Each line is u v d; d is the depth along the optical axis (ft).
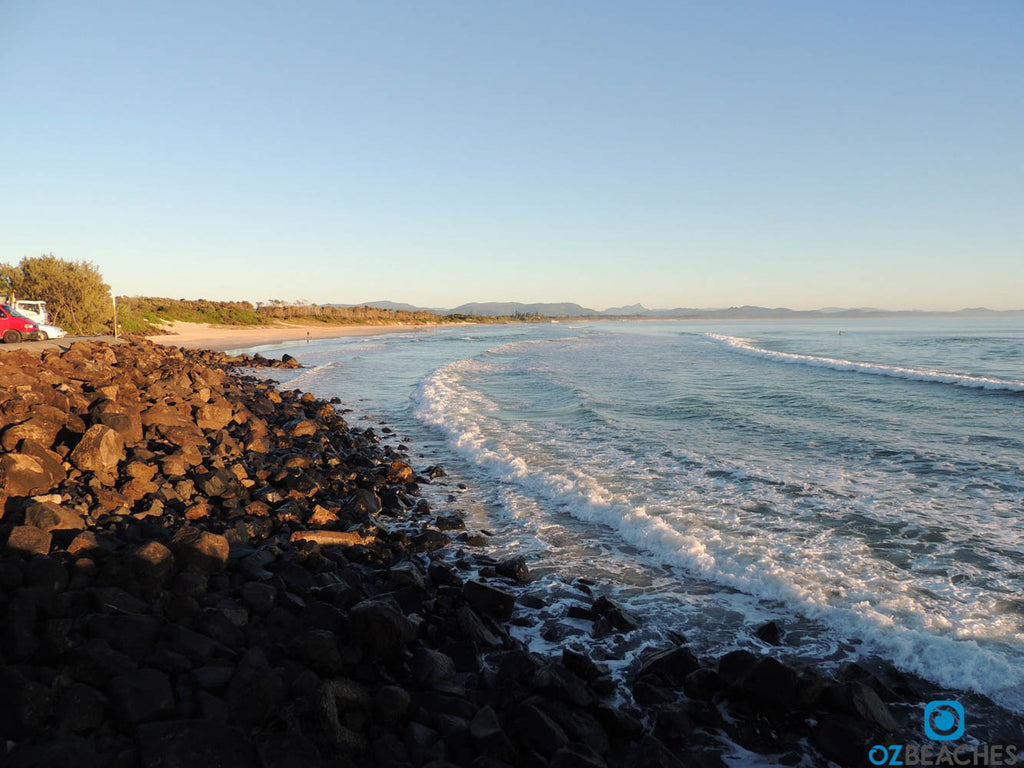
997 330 248.73
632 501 33.58
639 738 14.62
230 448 39.70
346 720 13.80
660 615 21.50
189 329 221.05
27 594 15.28
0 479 23.32
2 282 143.23
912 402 66.39
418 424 60.95
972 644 18.48
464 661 17.49
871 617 20.31
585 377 94.99
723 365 114.32
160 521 25.45
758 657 16.15
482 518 32.55
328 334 259.80
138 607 16.53
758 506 32.68
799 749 14.61
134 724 12.39
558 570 25.64
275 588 19.26
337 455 43.62
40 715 12.11
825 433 51.21
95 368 54.24
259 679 13.65
